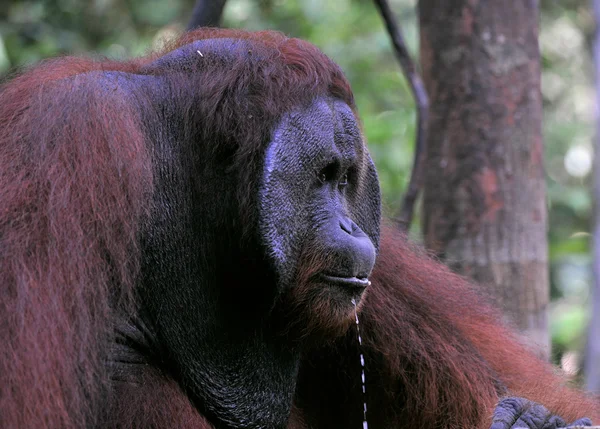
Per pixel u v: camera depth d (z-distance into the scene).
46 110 4.39
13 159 4.28
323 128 4.80
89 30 13.13
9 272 3.98
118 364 4.60
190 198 4.84
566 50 17.17
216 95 4.79
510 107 7.25
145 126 4.72
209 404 4.95
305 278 4.77
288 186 4.69
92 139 4.31
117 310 4.29
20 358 3.86
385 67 13.89
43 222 4.11
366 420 5.83
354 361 5.75
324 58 5.05
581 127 16.34
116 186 4.29
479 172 7.26
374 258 4.87
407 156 12.20
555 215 14.93
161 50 5.45
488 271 7.24
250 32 5.38
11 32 11.96
